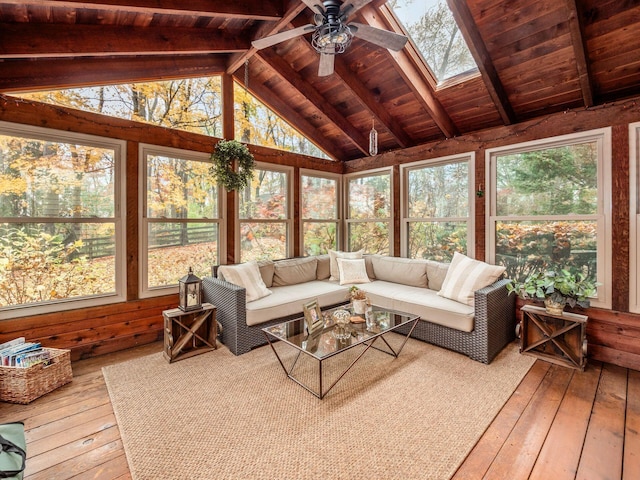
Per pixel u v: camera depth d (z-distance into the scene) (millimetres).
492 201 3496
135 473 1539
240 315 2898
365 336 2434
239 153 3635
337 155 5145
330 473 1533
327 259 4516
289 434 1811
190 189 3553
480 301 2705
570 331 2693
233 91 3877
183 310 2844
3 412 2041
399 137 4180
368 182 4930
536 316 2830
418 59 3273
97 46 2531
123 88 3145
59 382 2336
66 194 2803
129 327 3104
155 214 3297
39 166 2672
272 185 4363
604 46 2473
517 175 3336
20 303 2611
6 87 2518
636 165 2609
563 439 1765
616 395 2199
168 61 3332
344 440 1759
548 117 3066
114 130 3010
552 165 3102
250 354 2922
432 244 4129
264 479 1503
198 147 3568
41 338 2656
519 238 3326
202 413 2012
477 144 3586
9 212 2553
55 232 2760
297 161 4566
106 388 2338
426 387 2312
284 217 4512
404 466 1574
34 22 2301
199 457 1642
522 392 2248
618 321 2680
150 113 3305
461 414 1989
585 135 2855
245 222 4062
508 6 2473
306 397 2189
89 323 2883
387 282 4164
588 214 2881
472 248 3670
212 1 2422
